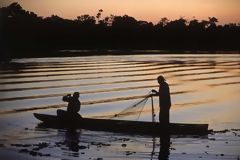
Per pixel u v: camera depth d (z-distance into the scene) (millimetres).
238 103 26391
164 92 17438
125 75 42938
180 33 130250
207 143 15523
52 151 13961
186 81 39188
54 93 29812
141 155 13750
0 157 13016
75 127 18016
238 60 67625
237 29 126688
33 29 96188
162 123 17359
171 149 14586
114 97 28375
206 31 129500
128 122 17594
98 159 13047
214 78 41938
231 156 13750
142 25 130375
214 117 21500
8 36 81625
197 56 79312
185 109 24000
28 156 13211
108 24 126875
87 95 29156
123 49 120750
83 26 121375
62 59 65938
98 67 51625
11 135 16328
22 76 40344
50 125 18406
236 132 17609
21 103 25297
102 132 17109
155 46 128000
